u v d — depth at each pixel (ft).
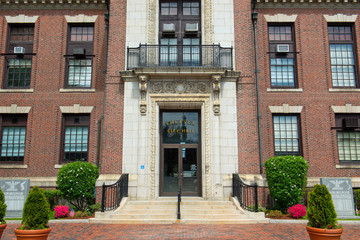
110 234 32.76
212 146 47.96
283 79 56.65
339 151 54.70
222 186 46.83
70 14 57.88
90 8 57.82
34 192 27.04
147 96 49.24
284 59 57.31
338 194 44.21
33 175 53.11
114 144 48.42
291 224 38.37
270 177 44.55
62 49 57.16
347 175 53.16
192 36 52.80
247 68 50.83
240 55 51.13
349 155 54.60
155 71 48.01
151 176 47.14
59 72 56.44
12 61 57.52
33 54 56.85
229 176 47.14
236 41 51.49
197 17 53.72
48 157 53.72
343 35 57.82
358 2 57.77
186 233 33.19
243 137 48.67
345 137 55.21
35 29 57.62
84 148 54.80
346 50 57.67
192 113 51.60
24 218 26.40
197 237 31.35
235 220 39.06
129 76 49.60
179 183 49.42
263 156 53.16
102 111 55.06
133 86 49.67
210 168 47.34
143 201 44.75
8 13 57.82
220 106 49.06
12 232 34.27
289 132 55.06
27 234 25.41
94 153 53.98
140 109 48.80
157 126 48.83
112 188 45.34
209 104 49.06
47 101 55.57
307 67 56.34
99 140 54.13
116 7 52.65
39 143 54.19
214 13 52.19
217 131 48.37
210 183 46.91
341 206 43.83
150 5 52.49
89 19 57.67
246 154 48.16
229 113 48.98
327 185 44.55
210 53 50.47
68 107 55.36
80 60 57.41
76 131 55.42
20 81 56.90
